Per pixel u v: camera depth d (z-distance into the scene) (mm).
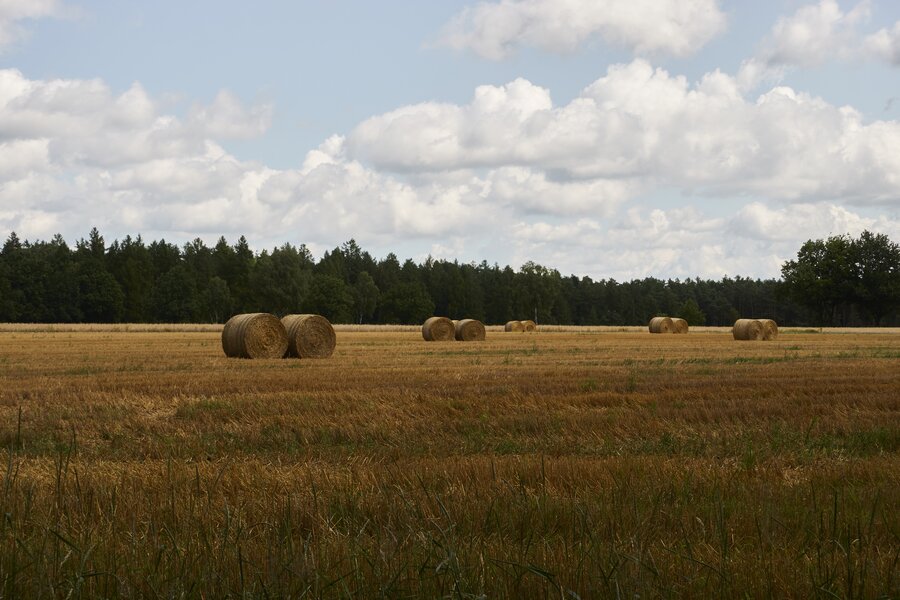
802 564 6480
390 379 23891
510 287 179625
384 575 5957
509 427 14773
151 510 7781
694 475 9602
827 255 130875
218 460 12000
